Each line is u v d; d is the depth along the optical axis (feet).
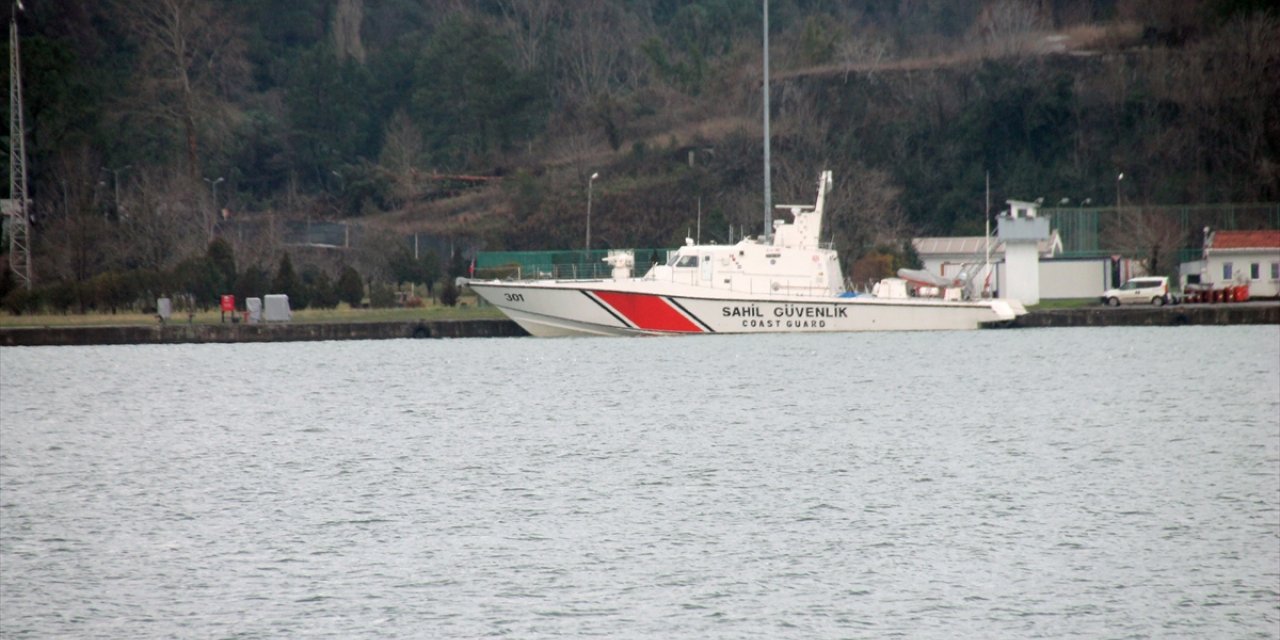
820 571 333.83
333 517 387.96
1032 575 330.95
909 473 437.17
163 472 458.91
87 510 403.13
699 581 326.85
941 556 344.69
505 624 301.22
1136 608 308.81
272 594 322.34
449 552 351.05
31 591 327.67
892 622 301.22
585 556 345.92
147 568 343.26
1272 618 302.86
